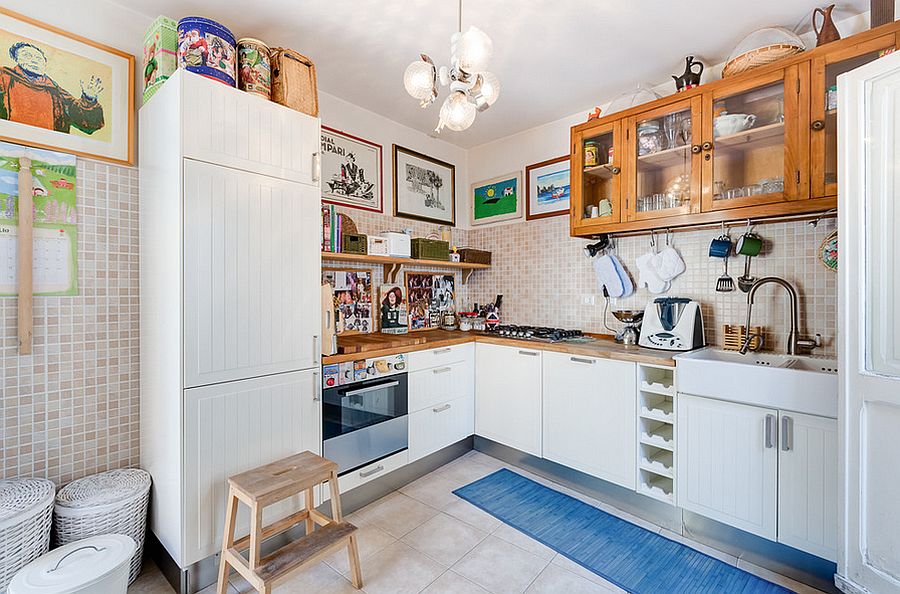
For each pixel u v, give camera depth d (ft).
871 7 5.75
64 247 5.64
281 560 4.96
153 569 5.81
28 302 5.28
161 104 5.51
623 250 9.18
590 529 6.95
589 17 6.49
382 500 7.88
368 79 8.42
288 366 6.24
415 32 6.88
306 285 6.47
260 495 4.87
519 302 11.19
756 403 5.91
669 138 7.48
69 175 5.66
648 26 6.72
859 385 4.45
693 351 7.34
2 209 5.17
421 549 6.39
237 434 5.69
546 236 10.60
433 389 8.95
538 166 10.77
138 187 6.25
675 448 6.77
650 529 6.98
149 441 5.97
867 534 4.44
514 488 8.38
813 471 5.44
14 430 5.32
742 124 6.63
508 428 9.26
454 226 12.09
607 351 7.61
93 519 5.14
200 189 5.30
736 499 6.12
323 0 6.07
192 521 5.28
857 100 4.42
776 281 6.83
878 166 4.30
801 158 6.03
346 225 9.02
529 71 8.12
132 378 6.26
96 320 5.91
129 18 6.19
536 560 6.14
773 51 6.30
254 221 5.83
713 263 7.88
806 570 5.64
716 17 6.48
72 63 5.69
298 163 6.37
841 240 4.57
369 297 9.91
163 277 5.51
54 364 5.59
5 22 5.22
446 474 9.01
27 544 4.66
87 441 5.87
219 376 5.50
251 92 5.95
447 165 11.89
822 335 6.69
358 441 7.46
